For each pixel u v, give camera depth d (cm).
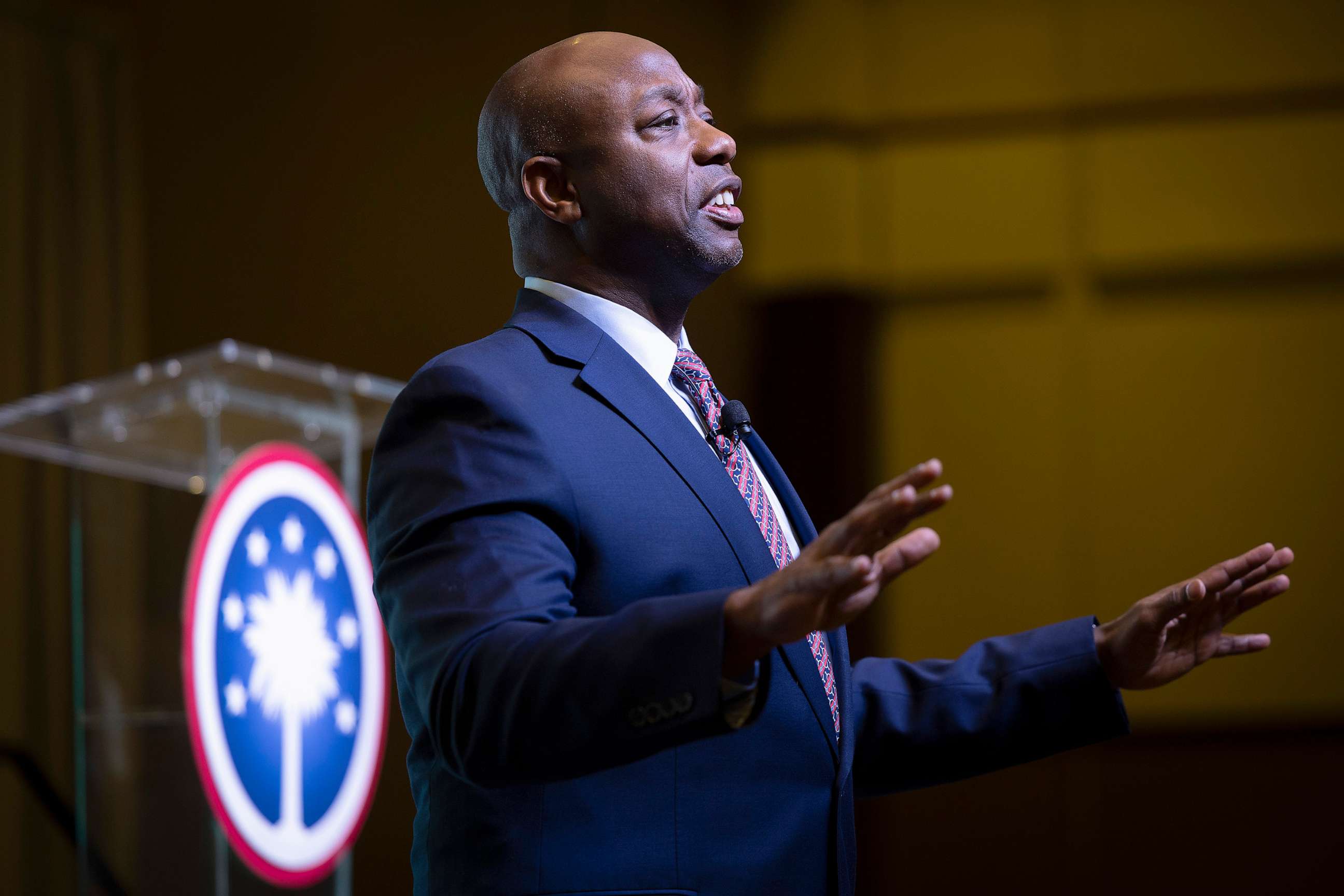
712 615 331
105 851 696
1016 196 1889
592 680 334
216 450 732
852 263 1859
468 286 1806
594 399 440
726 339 1838
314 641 772
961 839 1758
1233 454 1802
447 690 354
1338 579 1752
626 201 478
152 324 1806
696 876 397
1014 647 510
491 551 381
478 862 397
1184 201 1844
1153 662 482
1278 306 1812
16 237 1669
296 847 740
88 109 1750
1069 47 1884
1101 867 1734
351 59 1852
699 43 1873
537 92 495
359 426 841
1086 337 1853
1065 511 1834
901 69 1923
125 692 712
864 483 1831
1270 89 1833
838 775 435
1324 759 1720
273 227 1827
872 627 1844
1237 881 1714
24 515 1612
